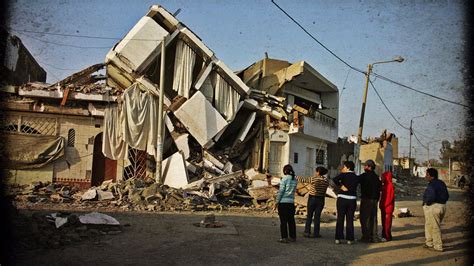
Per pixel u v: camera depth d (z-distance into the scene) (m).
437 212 7.81
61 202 13.80
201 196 15.08
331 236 9.32
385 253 7.47
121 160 18.55
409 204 19.91
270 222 11.27
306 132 22.81
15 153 16.92
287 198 8.20
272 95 22.94
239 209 14.60
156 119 18.56
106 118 17.88
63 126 18.06
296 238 8.77
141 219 10.33
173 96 20.88
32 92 17.27
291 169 8.40
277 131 22.20
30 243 6.56
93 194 14.40
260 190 16.52
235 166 21.27
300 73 22.97
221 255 6.70
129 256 6.35
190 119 19.03
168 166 17.36
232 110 20.56
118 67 18.70
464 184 10.27
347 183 8.48
